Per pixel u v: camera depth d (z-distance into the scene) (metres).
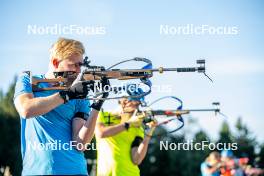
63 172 8.23
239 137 58.28
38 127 8.28
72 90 8.08
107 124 11.34
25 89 8.26
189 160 76.94
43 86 8.38
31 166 8.25
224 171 19.42
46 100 8.03
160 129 59.03
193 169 76.81
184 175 77.12
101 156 11.48
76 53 8.37
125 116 11.39
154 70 8.62
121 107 11.38
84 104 8.61
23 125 8.45
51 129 8.30
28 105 8.02
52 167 8.20
